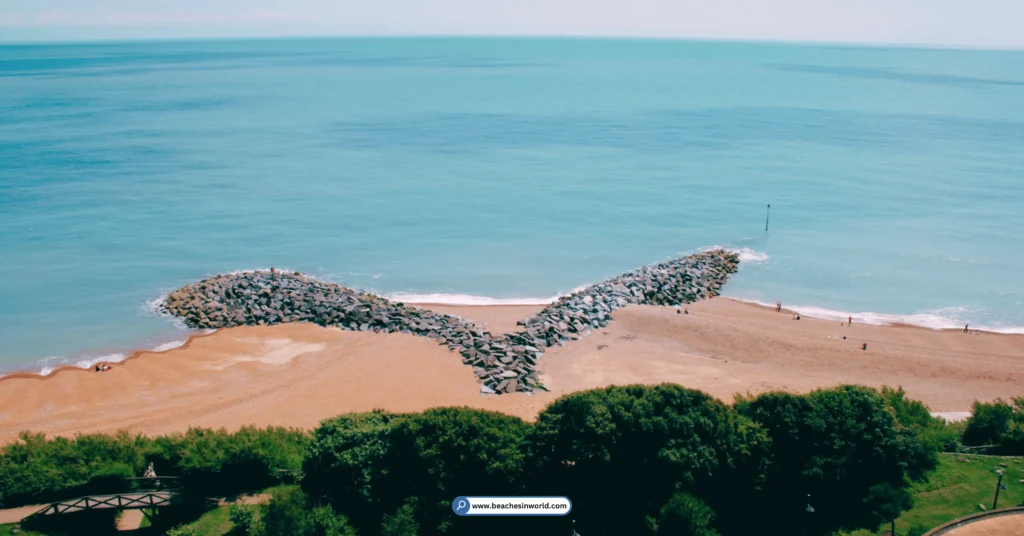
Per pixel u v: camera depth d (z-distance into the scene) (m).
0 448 40.06
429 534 31.27
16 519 32.97
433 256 86.75
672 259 85.94
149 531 33.34
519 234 94.88
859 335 65.12
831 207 106.88
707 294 76.44
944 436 41.41
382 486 32.75
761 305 73.62
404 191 115.25
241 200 109.12
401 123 185.00
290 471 36.84
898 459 35.97
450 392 52.12
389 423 35.69
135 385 53.97
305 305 68.50
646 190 116.62
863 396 37.72
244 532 31.89
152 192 113.19
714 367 56.69
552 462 32.91
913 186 118.88
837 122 190.50
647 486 33.22
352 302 68.81
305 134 167.75
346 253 87.31
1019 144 157.12
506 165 134.88
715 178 125.00
